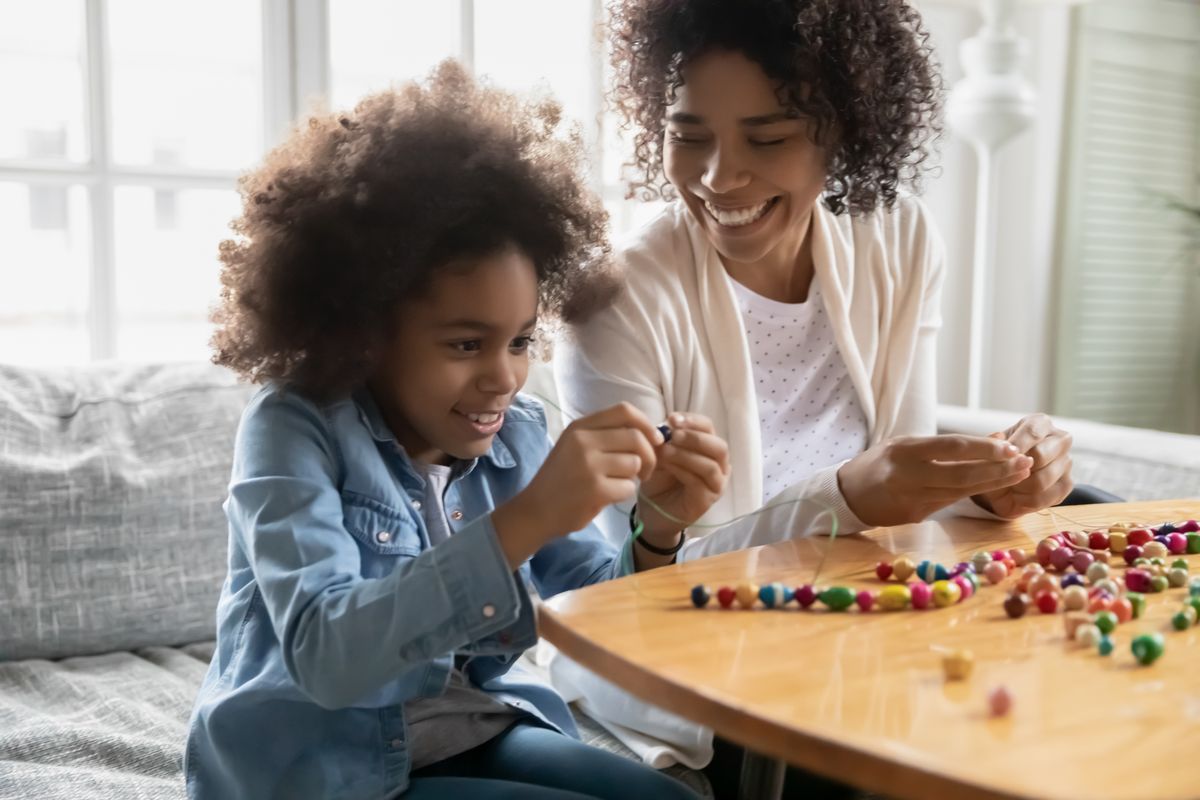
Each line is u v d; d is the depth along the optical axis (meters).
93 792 1.22
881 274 1.53
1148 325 3.02
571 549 1.26
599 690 1.40
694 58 1.29
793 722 0.65
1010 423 1.94
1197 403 3.12
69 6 1.90
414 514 1.12
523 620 0.94
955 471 1.11
